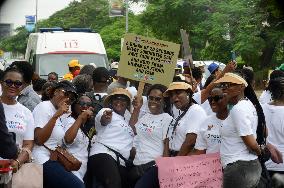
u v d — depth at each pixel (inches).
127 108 328.5
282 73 381.4
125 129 308.7
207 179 278.7
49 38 766.5
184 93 298.8
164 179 280.1
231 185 271.0
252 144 267.0
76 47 759.7
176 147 300.7
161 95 303.1
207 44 1717.5
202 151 286.7
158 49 328.5
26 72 327.3
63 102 283.1
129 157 306.7
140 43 329.1
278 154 297.7
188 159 280.5
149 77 327.9
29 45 866.1
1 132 222.7
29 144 272.5
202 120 292.4
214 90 275.3
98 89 358.6
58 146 284.8
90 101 302.0
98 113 307.6
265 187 280.5
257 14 1413.6
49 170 280.4
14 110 268.8
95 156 302.0
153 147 302.5
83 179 305.3
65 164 280.2
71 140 287.6
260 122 279.3
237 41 1429.6
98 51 763.4
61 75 735.7
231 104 276.1
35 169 256.7
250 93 281.1
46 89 329.4
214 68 443.5
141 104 322.7
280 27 1385.3
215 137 279.9
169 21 1754.4
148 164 301.0
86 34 780.0
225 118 278.5
